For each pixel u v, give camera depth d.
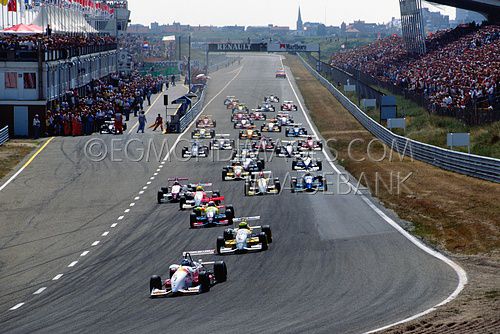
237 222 67.75
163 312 41.62
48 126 137.25
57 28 195.00
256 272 50.16
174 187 81.12
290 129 135.88
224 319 39.44
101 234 66.44
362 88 196.50
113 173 100.81
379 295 43.28
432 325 35.22
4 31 166.88
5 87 137.75
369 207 74.31
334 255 54.66
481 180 84.38
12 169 104.06
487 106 119.94
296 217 69.88
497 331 33.41
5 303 47.25
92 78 196.50
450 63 185.12
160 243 61.53
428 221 66.44
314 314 39.72
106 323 40.31
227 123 160.88
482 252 54.78
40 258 59.16
